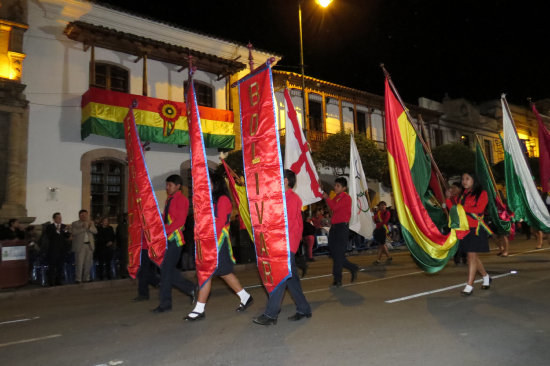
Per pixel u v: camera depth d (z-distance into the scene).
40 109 14.23
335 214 7.23
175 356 3.65
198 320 5.02
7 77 13.64
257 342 3.95
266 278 4.52
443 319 4.48
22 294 9.19
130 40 15.36
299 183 8.18
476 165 10.41
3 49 13.78
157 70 17.19
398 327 4.24
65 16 15.05
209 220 5.00
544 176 10.09
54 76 14.62
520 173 9.55
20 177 13.54
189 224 12.23
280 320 4.79
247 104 4.88
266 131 4.59
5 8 13.91
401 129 5.95
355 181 10.46
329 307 5.41
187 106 5.61
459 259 9.30
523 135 36.81
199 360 3.50
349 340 3.86
